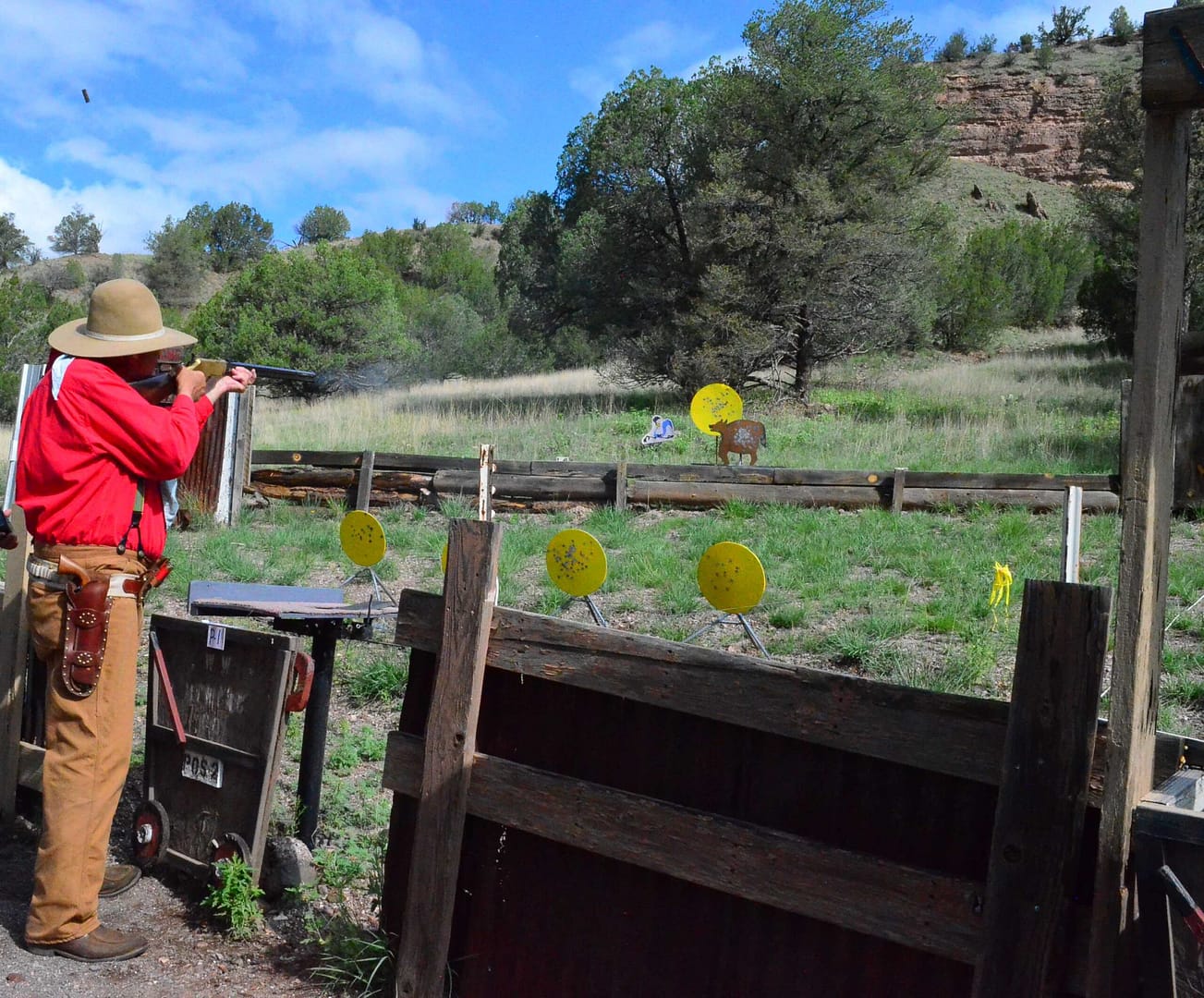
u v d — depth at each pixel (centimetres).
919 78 2600
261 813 410
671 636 771
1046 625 248
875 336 2545
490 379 4153
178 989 366
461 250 8319
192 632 439
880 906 273
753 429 1252
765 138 2556
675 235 2912
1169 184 230
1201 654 676
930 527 1076
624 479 1196
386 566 988
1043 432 1636
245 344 3173
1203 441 432
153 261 9762
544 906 340
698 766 311
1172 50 224
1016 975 251
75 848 378
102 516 380
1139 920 237
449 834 342
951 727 265
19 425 584
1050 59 9431
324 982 369
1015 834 251
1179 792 258
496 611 340
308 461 1293
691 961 313
